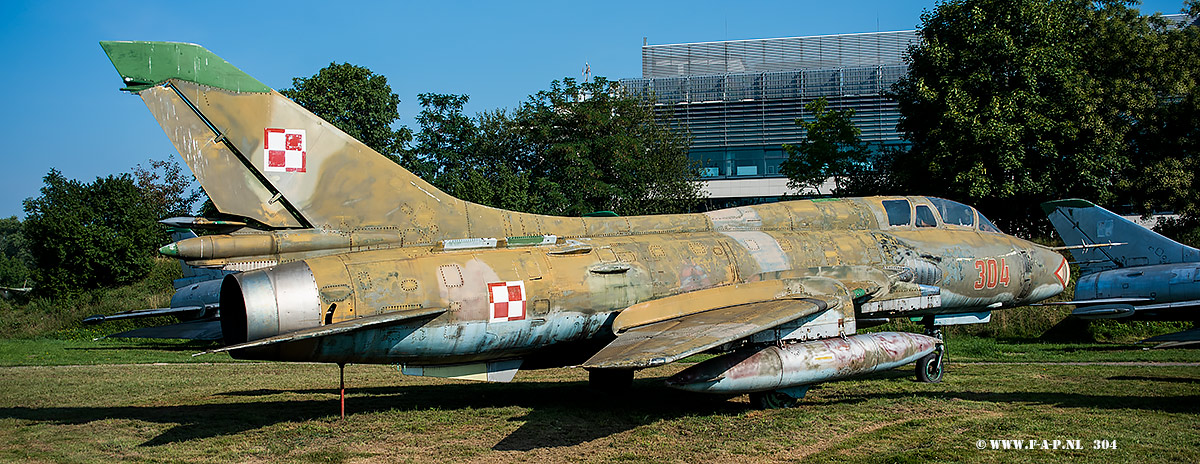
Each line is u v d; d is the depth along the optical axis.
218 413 10.16
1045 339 19.91
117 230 30.38
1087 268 19.53
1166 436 7.88
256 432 8.81
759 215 12.34
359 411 10.24
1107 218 19.12
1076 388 11.23
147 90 8.86
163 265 31.89
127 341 23.81
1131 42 25.78
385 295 8.97
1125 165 25.41
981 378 12.49
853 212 12.80
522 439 8.35
